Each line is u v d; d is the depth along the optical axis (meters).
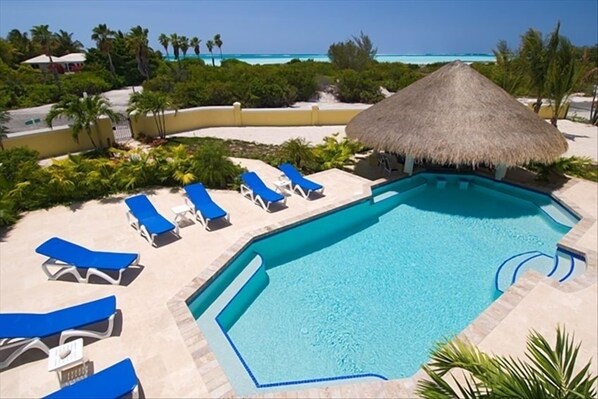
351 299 7.79
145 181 12.27
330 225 10.97
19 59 54.91
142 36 43.41
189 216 10.16
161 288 7.10
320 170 14.47
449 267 8.88
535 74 20.00
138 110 17.72
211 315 6.97
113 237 8.97
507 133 11.65
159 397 4.87
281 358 6.30
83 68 47.41
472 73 13.05
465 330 6.05
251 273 8.25
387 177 13.55
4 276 7.38
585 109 28.83
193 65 43.88
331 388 5.02
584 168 14.12
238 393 5.40
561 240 8.92
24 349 5.31
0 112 15.45
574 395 2.45
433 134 11.84
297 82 31.77
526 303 6.67
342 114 22.27
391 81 36.47
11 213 9.70
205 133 20.08
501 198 12.80
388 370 6.11
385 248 9.76
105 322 6.20
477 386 2.81
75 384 4.46
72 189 10.86
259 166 14.34
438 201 12.62
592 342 5.81
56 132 15.47
